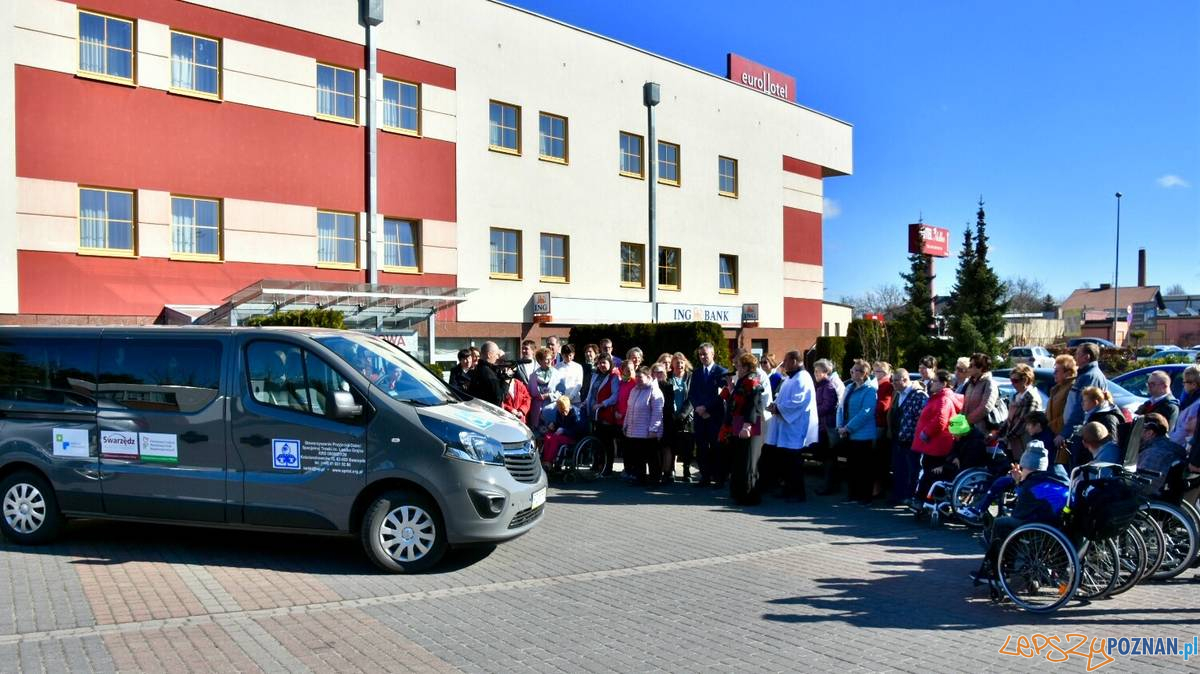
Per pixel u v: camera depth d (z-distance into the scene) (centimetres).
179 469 705
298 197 1816
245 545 754
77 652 481
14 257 1442
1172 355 3231
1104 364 3014
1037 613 578
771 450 1105
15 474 745
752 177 2998
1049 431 845
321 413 682
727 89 2895
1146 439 702
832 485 1108
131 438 718
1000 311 3647
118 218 1576
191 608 568
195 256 1667
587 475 1181
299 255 1817
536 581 652
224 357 709
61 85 1496
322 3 1859
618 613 570
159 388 716
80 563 683
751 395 995
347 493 670
